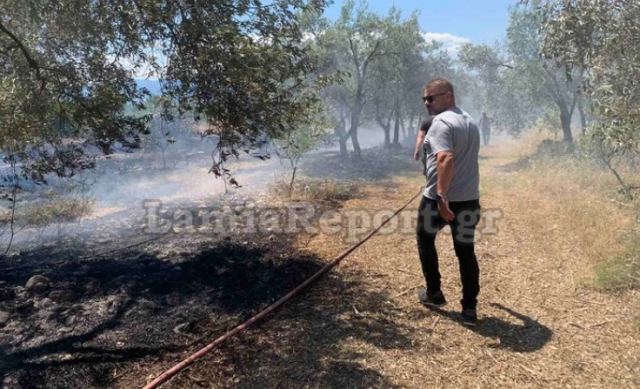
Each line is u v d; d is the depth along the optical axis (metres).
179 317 3.46
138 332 3.22
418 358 2.85
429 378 2.65
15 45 3.80
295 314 3.50
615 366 2.70
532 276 4.02
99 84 4.13
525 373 2.67
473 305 3.26
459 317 3.38
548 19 6.25
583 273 4.00
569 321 3.24
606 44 5.02
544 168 9.38
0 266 4.57
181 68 3.71
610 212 5.59
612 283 3.70
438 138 3.03
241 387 2.59
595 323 3.19
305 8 4.08
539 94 12.20
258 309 3.59
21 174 4.68
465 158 3.11
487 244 4.91
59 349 2.99
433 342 3.04
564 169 8.71
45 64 4.09
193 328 3.29
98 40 3.94
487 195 7.49
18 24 3.93
